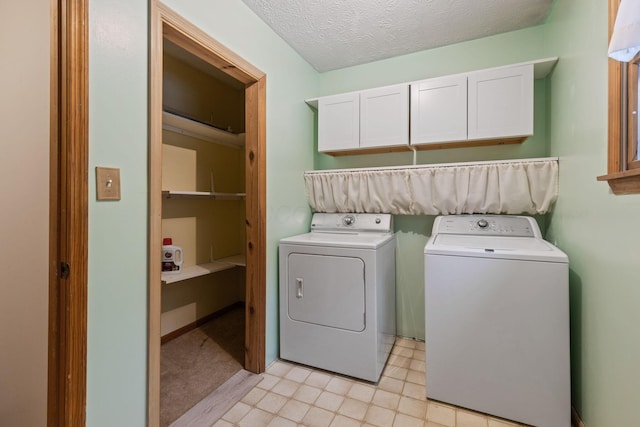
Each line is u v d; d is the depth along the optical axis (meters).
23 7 1.09
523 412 1.38
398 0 1.67
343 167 2.54
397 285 2.35
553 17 1.75
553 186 1.71
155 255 1.17
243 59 1.65
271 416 1.46
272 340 1.97
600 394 1.16
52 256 0.95
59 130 0.93
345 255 1.78
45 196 1.03
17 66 1.10
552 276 1.33
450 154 2.20
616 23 0.78
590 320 1.25
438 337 1.52
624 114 1.00
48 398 0.96
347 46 2.17
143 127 1.13
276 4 1.68
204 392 1.65
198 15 1.37
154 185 1.16
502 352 1.41
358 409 1.50
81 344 0.95
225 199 2.87
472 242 1.67
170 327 2.35
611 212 1.07
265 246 1.87
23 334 1.10
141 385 1.14
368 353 1.72
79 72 0.94
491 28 1.97
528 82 1.73
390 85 2.22
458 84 1.88
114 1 1.03
